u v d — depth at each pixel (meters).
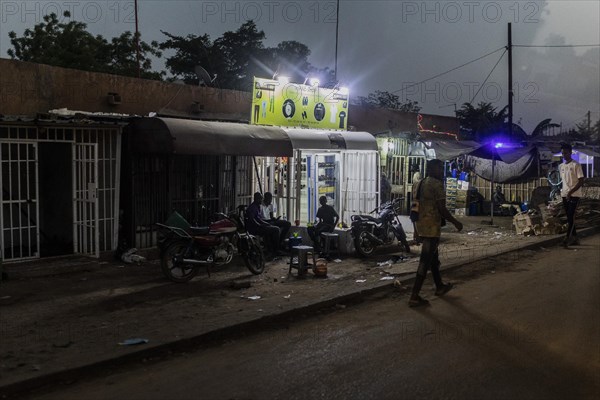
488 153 18.23
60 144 10.23
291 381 4.66
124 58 25.80
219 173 11.70
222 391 4.47
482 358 5.19
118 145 10.15
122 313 6.68
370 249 10.90
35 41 24.12
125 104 12.27
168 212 10.76
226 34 27.34
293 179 12.61
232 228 9.07
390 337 5.88
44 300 7.32
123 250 10.13
